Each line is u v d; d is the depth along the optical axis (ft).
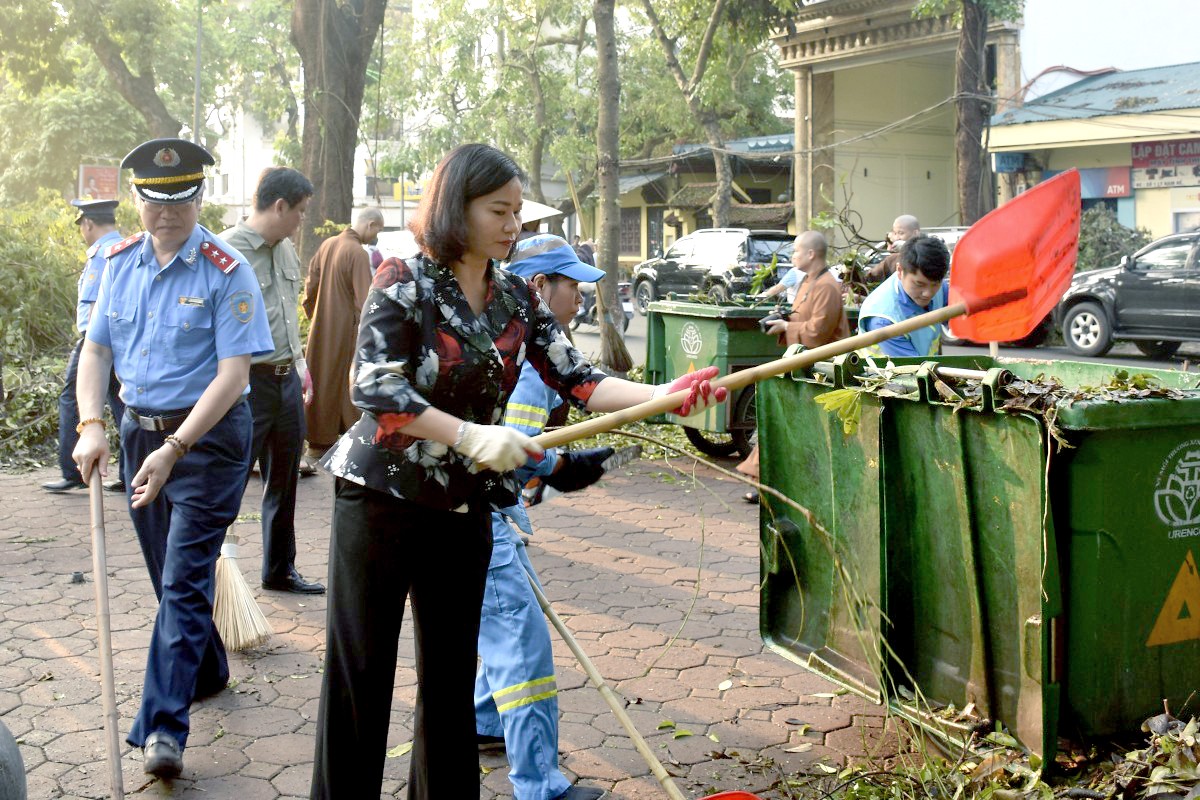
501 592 11.53
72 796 11.77
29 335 37.50
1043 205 10.32
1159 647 11.62
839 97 96.32
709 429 29.30
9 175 131.95
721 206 82.17
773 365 9.53
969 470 11.85
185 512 12.57
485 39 128.98
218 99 151.84
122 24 91.97
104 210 25.45
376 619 9.29
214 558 12.81
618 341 40.55
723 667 15.83
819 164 96.37
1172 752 10.76
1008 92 81.46
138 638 16.51
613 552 21.65
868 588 13.35
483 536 9.58
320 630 17.16
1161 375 13.96
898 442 12.80
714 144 81.82
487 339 9.09
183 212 12.71
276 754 12.93
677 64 75.72
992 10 73.67
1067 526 11.19
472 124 113.09
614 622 17.61
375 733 9.55
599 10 40.42
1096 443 11.02
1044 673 11.10
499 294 9.37
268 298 17.97
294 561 19.42
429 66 117.08
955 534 12.22
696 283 79.87
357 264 25.58
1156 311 53.98
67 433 26.00
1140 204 74.79
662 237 127.54
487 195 8.74
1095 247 72.33
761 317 28.91
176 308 12.74
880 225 99.76
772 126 122.72
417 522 9.16
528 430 11.46
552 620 10.64
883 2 87.20
